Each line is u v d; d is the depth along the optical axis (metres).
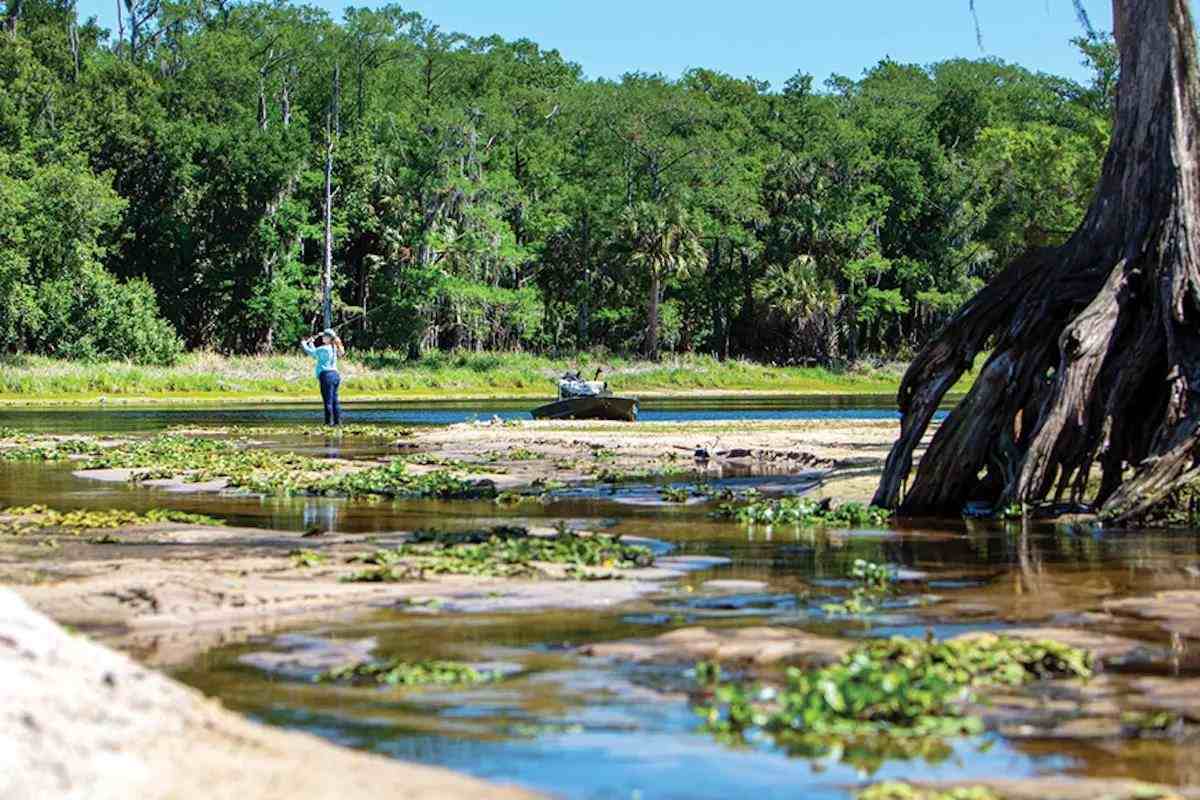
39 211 95.38
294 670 10.19
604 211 127.31
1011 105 150.00
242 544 17.16
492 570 14.83
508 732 8.46
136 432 46.31
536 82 156.38
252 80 122.75
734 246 131.50
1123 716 8.99
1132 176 21.69
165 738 7.02
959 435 21.61
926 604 13.14
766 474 28.77
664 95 140.50
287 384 92.31
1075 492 21.62
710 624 12.02
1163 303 20.86
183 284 112.69
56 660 7.29
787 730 8.60
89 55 124.94
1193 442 20.22
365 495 24.44
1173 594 13.71
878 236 132.12
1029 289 22.05
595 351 122.50
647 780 7.54
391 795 6.70
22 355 91.62
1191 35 21.62
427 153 115.56
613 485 26.42
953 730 8.55
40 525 19.03
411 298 111.69
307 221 114.50
